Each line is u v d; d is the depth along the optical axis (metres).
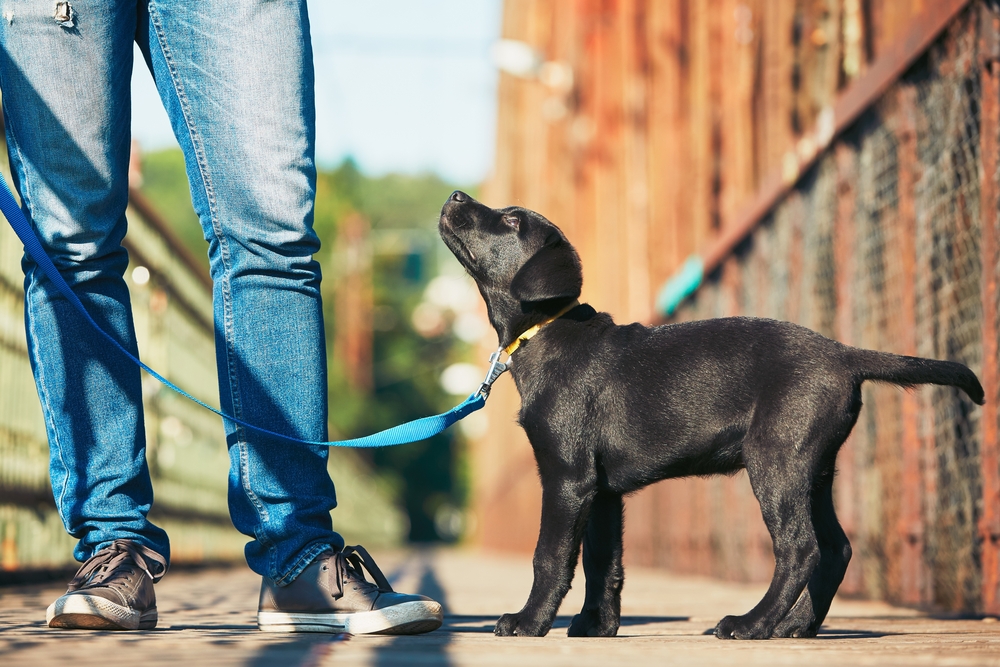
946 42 5.28
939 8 5.15
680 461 3.29
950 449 5.24
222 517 12.52
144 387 8.77
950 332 5.25
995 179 4.58
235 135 3.09
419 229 66.00
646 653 2.39
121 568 3.01
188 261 10.41
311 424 3.18
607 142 16.00
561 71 19.16
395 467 69.81
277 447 3.13
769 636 3.06
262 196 3.10
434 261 68.19
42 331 3.17
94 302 3.20
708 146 10.62
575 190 19.31
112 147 3.15
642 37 13.80
